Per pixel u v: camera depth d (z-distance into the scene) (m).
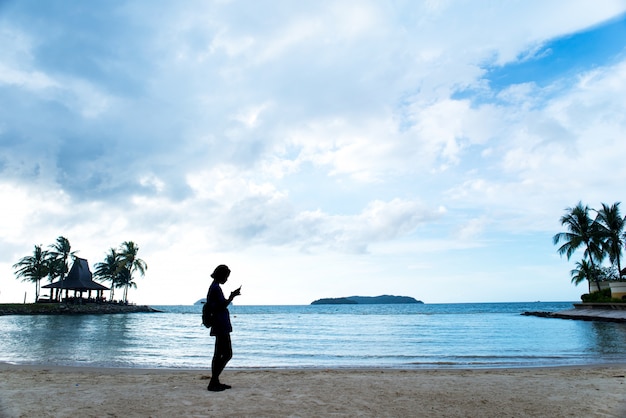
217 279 7.10
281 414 5.34
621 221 43.41
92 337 22.95
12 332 26.58
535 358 13.89
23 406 5.75
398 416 5.36
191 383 7.79
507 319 48.16
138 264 75.81
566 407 5.84
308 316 67.94
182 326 35.59
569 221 46.59
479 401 6.25
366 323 42.44
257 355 15.59
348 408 5.74
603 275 47.84
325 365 12.63
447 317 57.94
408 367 11.88
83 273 67.31
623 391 7.02
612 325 30.64
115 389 7.02
